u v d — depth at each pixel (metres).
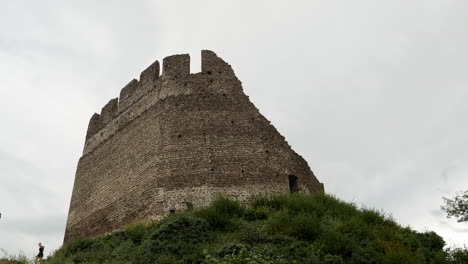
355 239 22.44
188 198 28.45
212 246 21.25
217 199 26.88
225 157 29.84
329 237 21.69
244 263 18.50
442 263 23.02
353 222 24.27
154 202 28.84
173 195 28.70
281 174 30.12
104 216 32.25
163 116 31.77
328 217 25.34
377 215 26.69
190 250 21.33
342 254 20.98
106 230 31.50
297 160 31.83
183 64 33.56
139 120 33.47
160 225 24.20
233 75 33.31
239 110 31.83
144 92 34.44
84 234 33.28
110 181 33.22
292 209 25.83
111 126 35.97
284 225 23.03
